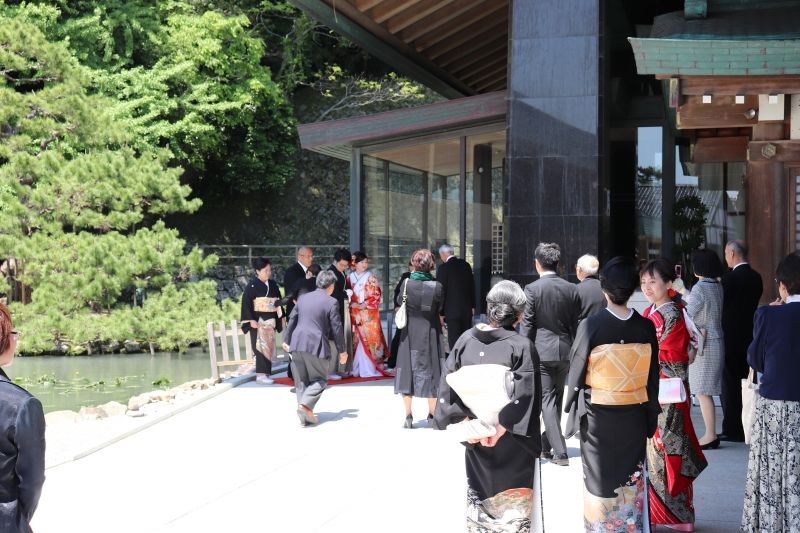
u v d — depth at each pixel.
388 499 6.05
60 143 22.64
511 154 11.84
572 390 4.56
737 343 7.40
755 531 4.74
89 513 5.82
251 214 34.75
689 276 16.19
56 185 19.27
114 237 19.70
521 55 11.84
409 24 15.44
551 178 11.73
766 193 7.96
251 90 30.64
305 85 35.34
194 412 9.58
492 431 4.07
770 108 7.74
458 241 14.85
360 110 34.47
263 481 6.58
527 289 6.84
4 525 2.86
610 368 4.46
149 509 5.90
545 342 6.79
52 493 6.33
